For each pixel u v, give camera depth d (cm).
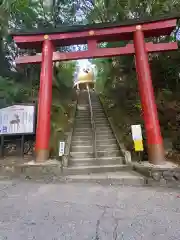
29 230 252
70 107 1203
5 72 1073
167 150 678
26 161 636
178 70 977
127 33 650
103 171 584
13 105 715
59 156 652
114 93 1270
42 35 677
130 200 358
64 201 356
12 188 438
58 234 241
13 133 696
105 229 253
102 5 1016
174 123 811
